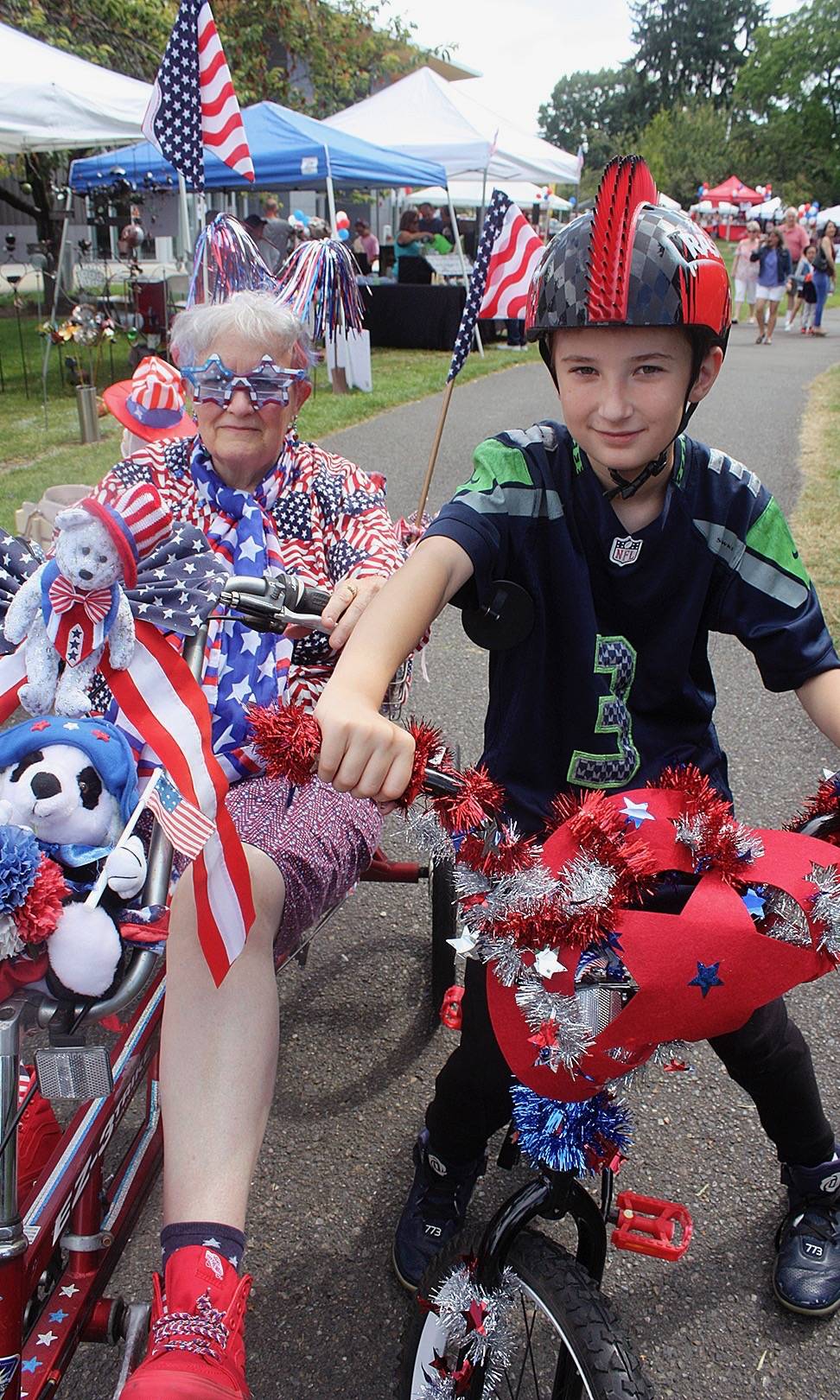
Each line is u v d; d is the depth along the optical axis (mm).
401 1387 1636
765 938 1235
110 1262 1625
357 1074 2551
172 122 3039
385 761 1149
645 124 80188
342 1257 2092
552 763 1613
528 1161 1514
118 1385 1545
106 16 14680
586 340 1312
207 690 1993
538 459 1482
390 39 20828
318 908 1820
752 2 78125
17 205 16188
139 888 1378
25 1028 1365
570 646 1523
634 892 1258
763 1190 2248
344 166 11000
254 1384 1851
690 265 1271
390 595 1360
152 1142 1849
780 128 57500
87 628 1398
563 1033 1225
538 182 15508
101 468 7406
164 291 11812
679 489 1499
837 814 1410
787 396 11266
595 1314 1390
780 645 1534
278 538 2227
